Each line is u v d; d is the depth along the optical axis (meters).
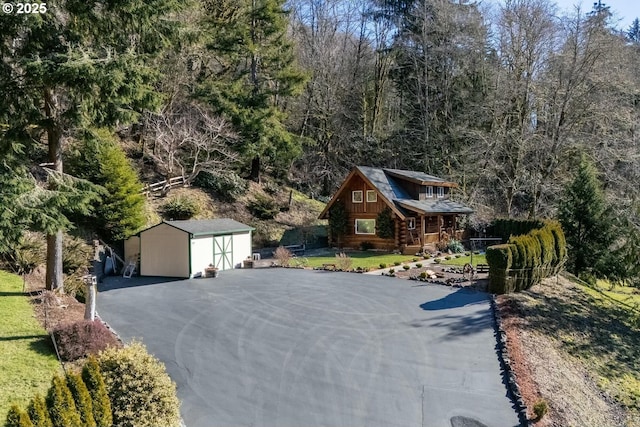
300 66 39.72
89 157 21.83
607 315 17.89
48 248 14.32
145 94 13.52
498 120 34.94
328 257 26.83
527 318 14.94
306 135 42.09
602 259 23.12
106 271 21.58
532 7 30.70
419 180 30.06
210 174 32.28
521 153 31.91
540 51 30.67
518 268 17.69
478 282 18.69
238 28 31.72
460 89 38.41
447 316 14.30
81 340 10.11
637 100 30.05
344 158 42.34
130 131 33.09
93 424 6.37
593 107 28.50
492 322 13.81
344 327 13.19
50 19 12.19
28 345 10.14
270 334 12.58
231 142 32.59
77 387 6.33
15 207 11.83
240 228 24.36
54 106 13.58
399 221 28.58
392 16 41.91
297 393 9.27
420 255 27.00
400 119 42.62
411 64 40.78
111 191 22.27
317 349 11.52
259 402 8.91
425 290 17.58
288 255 25.19
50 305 12.97
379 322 13.65
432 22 38.47
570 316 16.42
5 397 8.00
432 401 9.13
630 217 22.05
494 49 36.47
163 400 7.63
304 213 35.62
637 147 26.92
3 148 12.41
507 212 34.53
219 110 31.45
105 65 11.91
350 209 30.66
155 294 17.45
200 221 23.70
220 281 20.06
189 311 14.82
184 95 32.16
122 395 7.34
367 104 45.25
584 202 24.53
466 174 35.56
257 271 22.61
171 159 28.86
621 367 13.65
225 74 36.12
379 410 8.73
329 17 42.78
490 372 10.50
